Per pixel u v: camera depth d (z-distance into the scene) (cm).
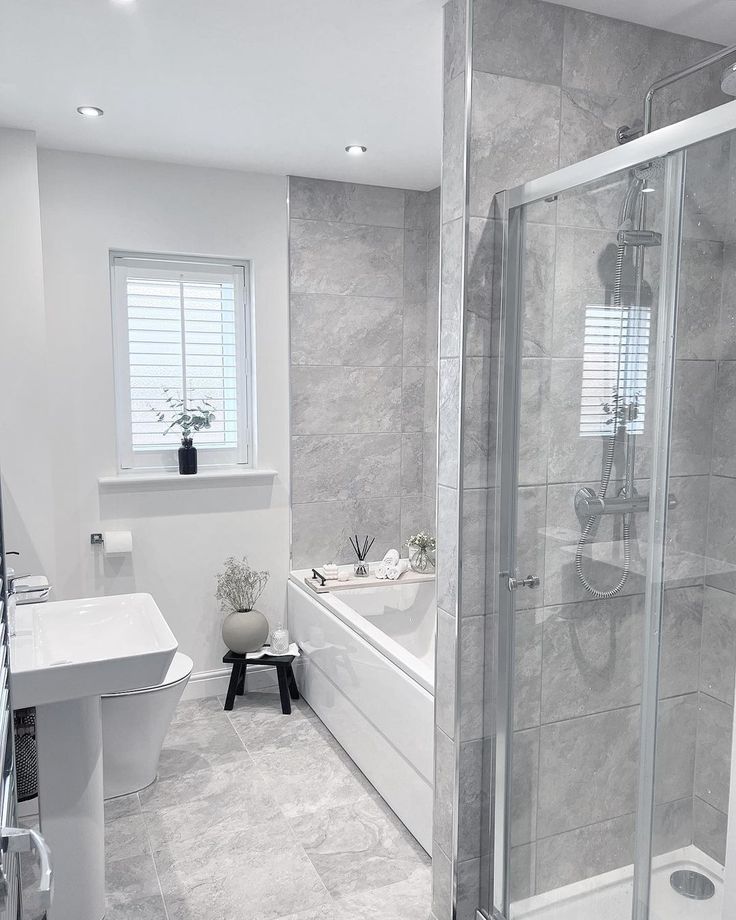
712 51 221
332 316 379
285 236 369
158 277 359
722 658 146
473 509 205
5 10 201
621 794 170
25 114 280
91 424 341
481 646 210
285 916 223
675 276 151
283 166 348
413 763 254
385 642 279
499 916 212
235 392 379
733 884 138
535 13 196
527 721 199
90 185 331
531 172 201
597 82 206
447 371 208
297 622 375
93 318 338
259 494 378
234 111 276
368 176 364
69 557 343
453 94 198
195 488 363
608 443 169
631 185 159
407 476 404
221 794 288
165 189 344
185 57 231
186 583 366
